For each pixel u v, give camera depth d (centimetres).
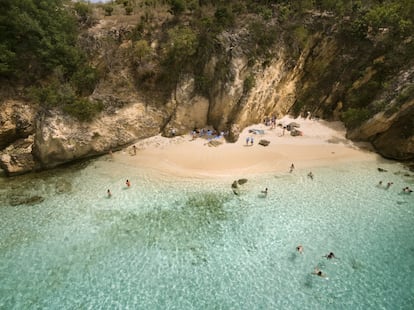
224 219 2597
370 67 3847
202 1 4069
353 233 2447
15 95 3553
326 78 4203
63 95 3350
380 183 2956
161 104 3894
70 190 2939
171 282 2072
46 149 3155
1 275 2117
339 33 3981
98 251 2302
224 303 1938
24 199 2808
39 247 2330
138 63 3812
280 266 2175
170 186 3006
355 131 3725
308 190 2923
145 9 4278
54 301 1953
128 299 1961
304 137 3847
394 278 2091
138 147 3694
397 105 3266
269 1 4031
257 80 3788
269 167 3275
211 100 3916
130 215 2641
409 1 3597
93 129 3419
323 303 1930
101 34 3984
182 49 3688
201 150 3588
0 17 3325
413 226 2509
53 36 3609
